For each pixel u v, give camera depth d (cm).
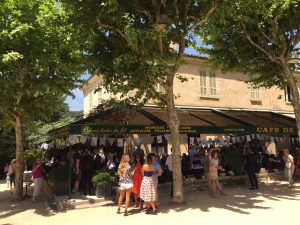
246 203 1052
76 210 1045
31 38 1159
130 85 1101
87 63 1140
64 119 3098
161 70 1023
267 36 1398
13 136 2642
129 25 919
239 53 1462
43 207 1144
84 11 1003
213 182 1201
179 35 1115
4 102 1238
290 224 782
